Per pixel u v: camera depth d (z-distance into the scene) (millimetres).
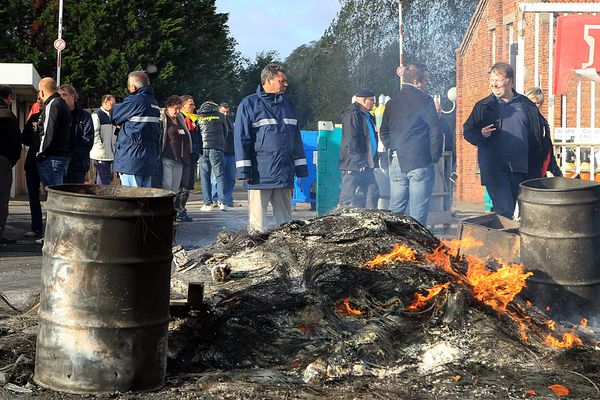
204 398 4625
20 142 11094
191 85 53969
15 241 11695
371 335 5316
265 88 9562
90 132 12859
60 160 11828
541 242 6664
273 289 5938
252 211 9539
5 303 7039
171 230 4855
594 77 11703
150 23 51125
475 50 25906
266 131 9414
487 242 7344
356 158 13023
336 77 46844
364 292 5809
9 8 51188
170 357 5250
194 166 15430
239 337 5410
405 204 10422
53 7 49719
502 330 5645
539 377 5051
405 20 35375
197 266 6742
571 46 11695
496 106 9508
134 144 11570
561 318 6625
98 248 4625
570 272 6605
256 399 4594
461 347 5363
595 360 5418
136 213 4648
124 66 48531
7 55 49500
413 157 9992
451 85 34844
